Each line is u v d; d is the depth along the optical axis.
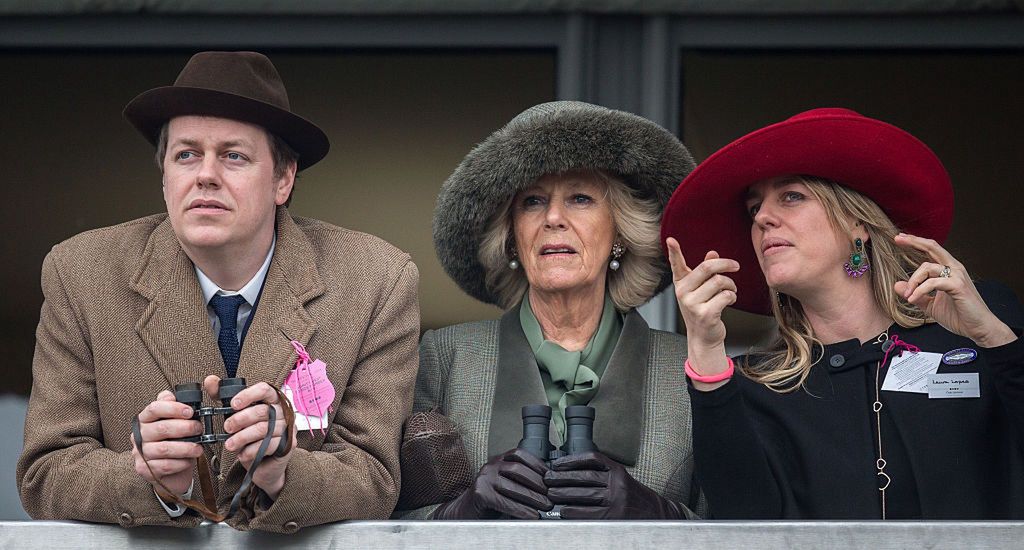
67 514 10.52
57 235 18.53
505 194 13.19
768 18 18.27
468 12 18.28
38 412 11.29
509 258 13.74
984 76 18.30
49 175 18.59
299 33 18.55
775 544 9.72
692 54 18.41
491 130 18.52
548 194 13.30
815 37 18.20
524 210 13.41
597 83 18.17
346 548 10.11
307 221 12.61
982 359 11.40
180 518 10.21
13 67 18.67
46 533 10.17
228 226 11.40
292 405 11.09
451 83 18.62
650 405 12.88
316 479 10.29
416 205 18.55
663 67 18.05
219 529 10.22
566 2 18.00
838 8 17.92
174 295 11.57
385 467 11.28
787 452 11.55
